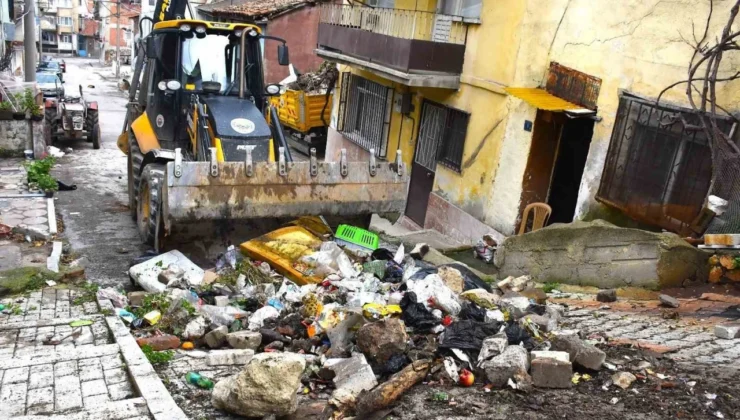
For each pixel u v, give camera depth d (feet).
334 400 12.98
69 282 24.52
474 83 37.42
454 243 36.83
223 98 29.86
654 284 23.25
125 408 12.66
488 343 15.12
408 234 38.58
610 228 24.88
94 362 15.55
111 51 207.21
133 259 28.04
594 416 12.42
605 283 25.11
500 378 14.01
